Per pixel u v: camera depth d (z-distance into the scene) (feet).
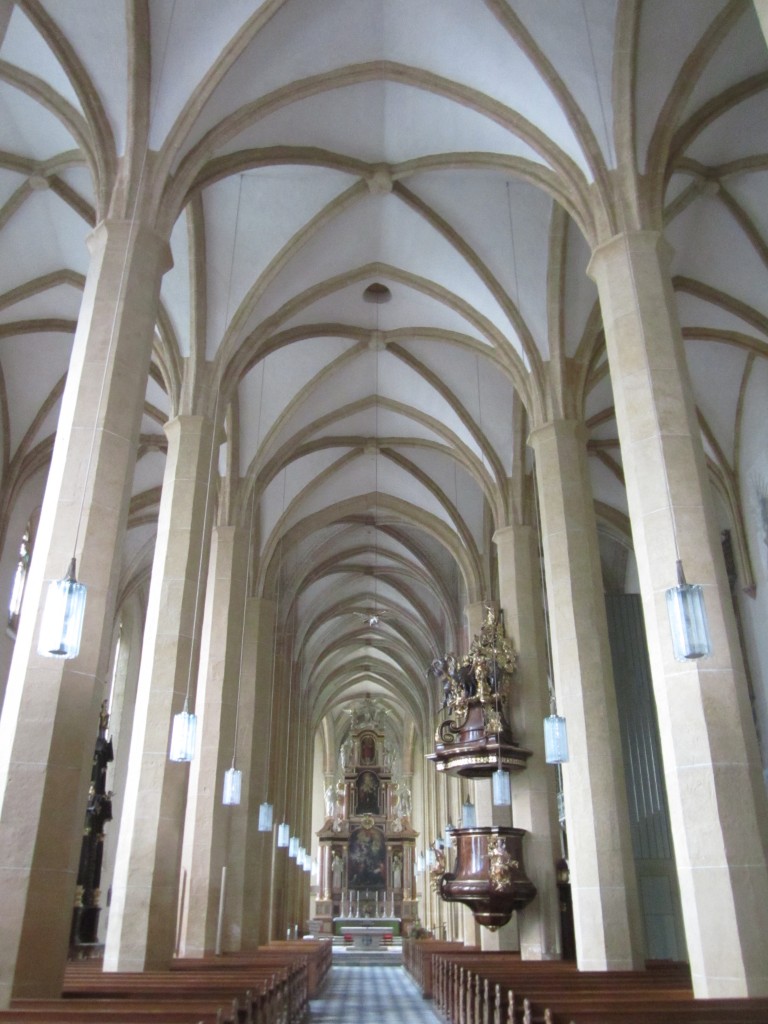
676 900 57.72
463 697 60.49
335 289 55.26
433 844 123.75
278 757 91.81
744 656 59.72
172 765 39.19
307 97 40.98
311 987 57.00
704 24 35.53
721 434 61.36
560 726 40.37
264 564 76.89
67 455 29.53
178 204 36.37
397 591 114.01
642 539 29.81
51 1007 19.52
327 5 37.27
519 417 63.16
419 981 68.80
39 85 37.29
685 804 26.00
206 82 36.11
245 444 64.49
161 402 61.41
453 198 49.47
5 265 49.06
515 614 60.18
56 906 24.41
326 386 66.39
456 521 79.92
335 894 158.40
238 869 65.46
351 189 48.62
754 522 58.44
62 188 44.70
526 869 53.36
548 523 46.62
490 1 36.22
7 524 59.06
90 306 32.42
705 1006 19.62
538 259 50.26
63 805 25.29
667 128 36.73
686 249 49.57
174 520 44.93
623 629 66.13
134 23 34.09
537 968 37.78
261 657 74.18
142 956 35.37
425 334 60.03
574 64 36.88
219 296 50.21
